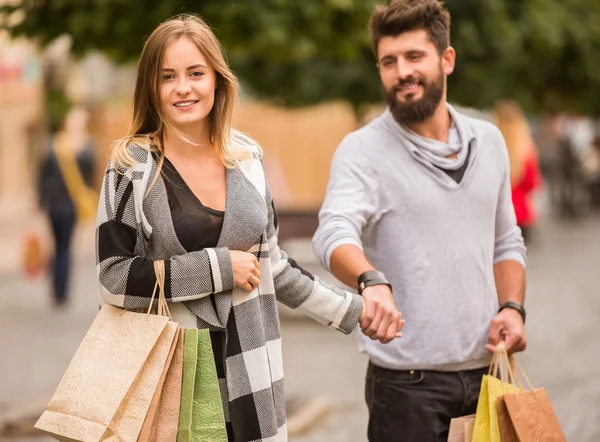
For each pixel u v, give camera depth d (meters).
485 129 6.86
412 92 6.65
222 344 5.55
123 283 5.36
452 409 6.66
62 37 11.38
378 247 6.75
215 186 5.64
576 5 20.86
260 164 5.79
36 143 49.25
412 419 6.62
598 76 21.81
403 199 6.65
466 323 6.63
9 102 48.66
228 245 5.57
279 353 5.75
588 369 14.05
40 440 10.87
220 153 5.64
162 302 5.39
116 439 5.15
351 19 11.12
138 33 10.81
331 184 6.77
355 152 6.74
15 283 25.38
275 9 10.70
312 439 10.93
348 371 14.39
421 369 6.63
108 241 5.43
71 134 20.94
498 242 7.07
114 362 5.27
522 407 6.30
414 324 6.62
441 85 6.73
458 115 6.87
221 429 5.37
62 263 21.03
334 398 12.73
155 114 5.67
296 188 37.91
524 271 7.04
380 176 6.68
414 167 6.66
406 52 6.64
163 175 5.53
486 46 16.02
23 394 12.87
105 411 5.16
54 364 14.91
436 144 6.69
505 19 16.03
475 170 6.73
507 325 6.70
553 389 12.92
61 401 5.24
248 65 23.00
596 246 33.28
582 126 56.50
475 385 6.71
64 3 10.76
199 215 5.53
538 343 16.09
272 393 5.67
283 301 5.98
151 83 5.61
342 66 23.02
